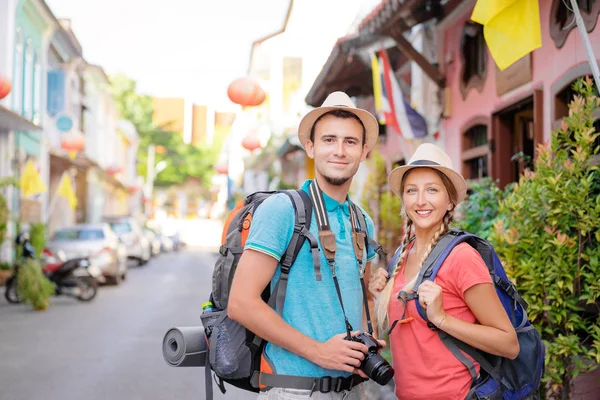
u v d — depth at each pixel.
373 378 2.51
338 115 2.75
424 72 10.16
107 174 39.09
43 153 23.47
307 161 22.66
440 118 10.32
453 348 2.68
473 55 9.38
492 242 4.51
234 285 2.59
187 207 93.19
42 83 22.92
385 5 8.74
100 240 16.95
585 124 4.32
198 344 2.91
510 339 2.63
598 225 4.04
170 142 70.00
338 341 2.52
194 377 7.19
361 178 14.31
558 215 4.20
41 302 12.56
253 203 2.79
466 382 2.68
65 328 10.48
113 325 10.81
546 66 6.93
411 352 2.77
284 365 2.62
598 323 4.16
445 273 2.72
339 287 2.65
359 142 2.77
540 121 7.03
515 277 4.29
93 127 35.62
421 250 2.99
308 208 2.67
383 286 3.04
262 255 2.58
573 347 4.02
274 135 30.30
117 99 62.28
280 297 2.62
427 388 2.71
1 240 15.41
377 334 3.08
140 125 63.97
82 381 6.97
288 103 30.34
